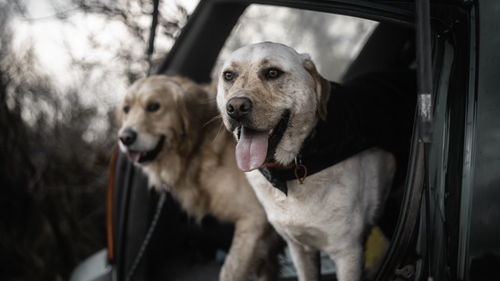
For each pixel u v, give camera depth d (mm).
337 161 2256
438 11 1863
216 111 3293
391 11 1903
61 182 5062
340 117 2316
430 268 1759
